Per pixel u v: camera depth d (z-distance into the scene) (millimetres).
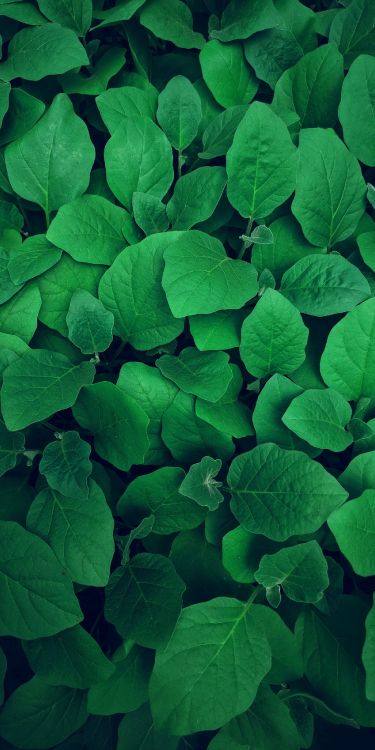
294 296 784
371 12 855
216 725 724
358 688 751
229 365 777
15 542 729
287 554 730
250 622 751
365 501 733
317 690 757
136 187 808
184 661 735
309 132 796
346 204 813
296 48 848
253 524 738
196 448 773
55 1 820
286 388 759
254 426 765
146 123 800
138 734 760
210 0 868
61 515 737
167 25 833
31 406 729
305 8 867
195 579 770
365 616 765
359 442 773
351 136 824
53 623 717
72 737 798
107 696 739
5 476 776
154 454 781
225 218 817
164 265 771
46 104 840
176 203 801
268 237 789
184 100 814
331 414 763
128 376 759
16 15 820
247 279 766
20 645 803
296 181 793
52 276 785
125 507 761
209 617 748
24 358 752
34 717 755
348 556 727
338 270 780
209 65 833
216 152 814
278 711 745
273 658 757
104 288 773
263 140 778
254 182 791
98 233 792
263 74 849
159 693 728
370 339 773
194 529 780
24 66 793
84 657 734
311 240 806
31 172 799
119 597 745
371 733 789
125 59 858
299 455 740
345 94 817
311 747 783
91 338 769
